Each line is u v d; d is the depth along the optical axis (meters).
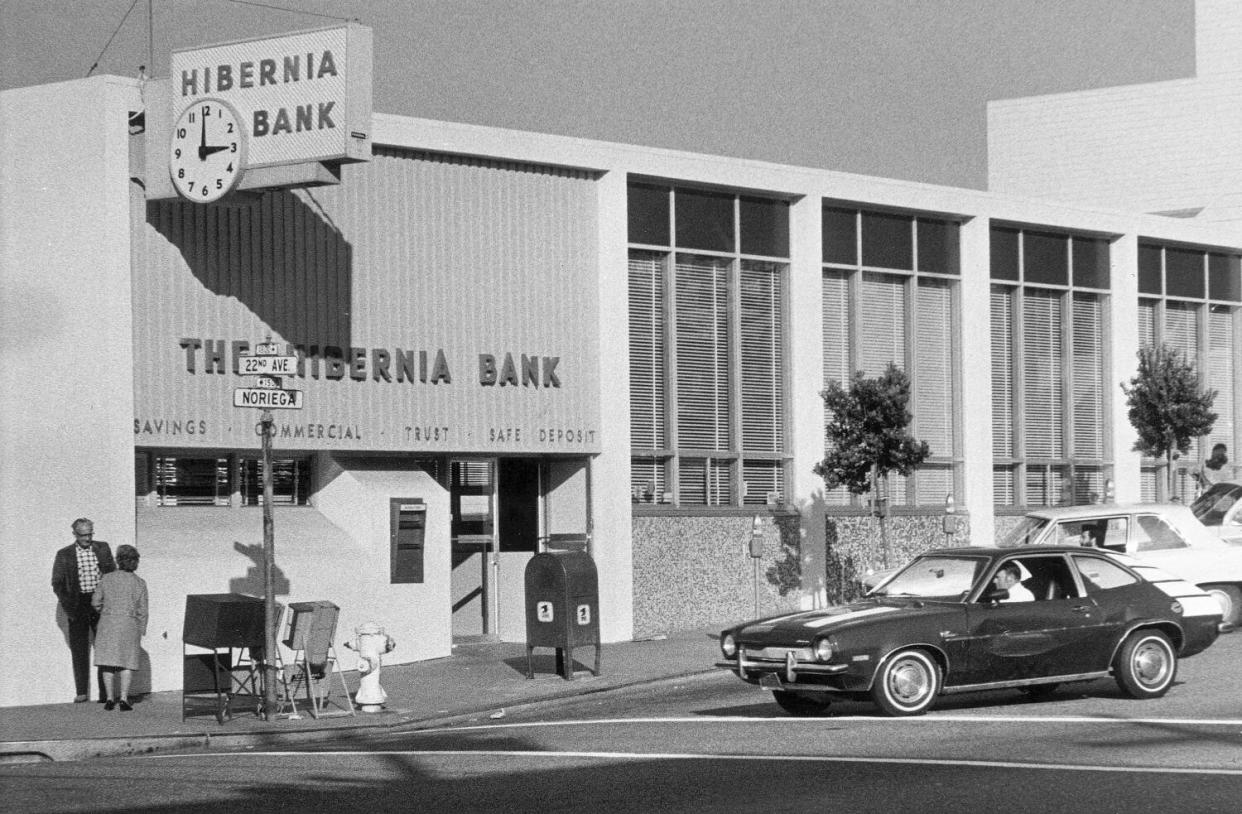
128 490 19.06
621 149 24.08
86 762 14.24
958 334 29.34
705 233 25.56
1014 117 40.41
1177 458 32.00
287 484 21.61
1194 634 15.57
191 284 19.84
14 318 19.62
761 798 10.50
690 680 19.20
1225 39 37.94
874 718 14.41
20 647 19.31
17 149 19.67
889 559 25.27
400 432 21.73
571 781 11.47
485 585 23.48
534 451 23.17
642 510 24.42
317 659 16.88
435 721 16.61
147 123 19.20
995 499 30.03
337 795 11.17
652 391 24.78
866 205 27.67
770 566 26.05
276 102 18.75
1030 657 14.73
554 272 23.55
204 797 11.30
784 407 26.56
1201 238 33.44
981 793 10.48
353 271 21.38
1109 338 32.12
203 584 19.53
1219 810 9.80
